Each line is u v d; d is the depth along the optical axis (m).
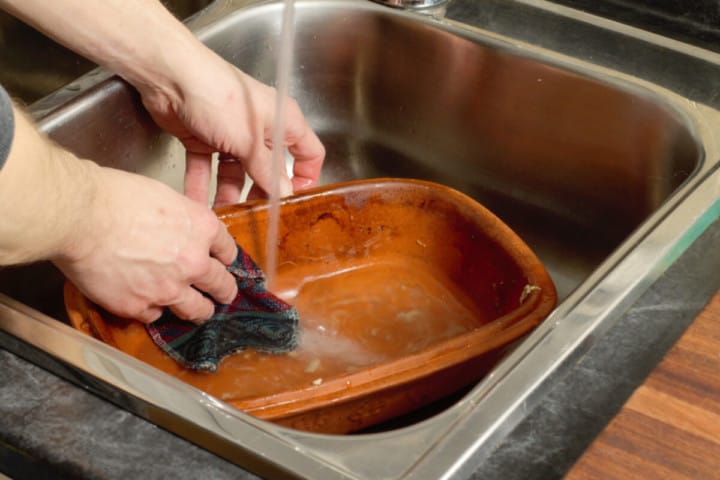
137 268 0.63
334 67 0.98
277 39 0.95
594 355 0.53
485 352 0.64
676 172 0.80
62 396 0.52
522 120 0.91
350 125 1.02
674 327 0.55
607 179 0.88
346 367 0.77
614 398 0.51
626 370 0.52
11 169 0.47
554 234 0.93
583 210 0.91
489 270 0.79
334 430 0.64
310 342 0.79
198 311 0.70
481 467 0.47
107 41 0.72
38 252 0.53
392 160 1.01
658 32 0.90
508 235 0.76
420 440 0.48
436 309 0.83
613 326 0.55
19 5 0.68
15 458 0.49
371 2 0.93
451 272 0.84
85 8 0.69
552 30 0.89
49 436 0.49
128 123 0.83
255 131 0.79
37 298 0.79
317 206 0.82
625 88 0.82
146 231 0.62
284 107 0.80
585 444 0.48
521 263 0.74
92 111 0.79
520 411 0.50
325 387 0.60
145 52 0.73
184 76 0.75
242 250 0.75
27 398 0.51
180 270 0.65
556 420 0.49
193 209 0.67
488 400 0.50
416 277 0.85
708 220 0.64
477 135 0.95
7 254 0.51
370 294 0.85
